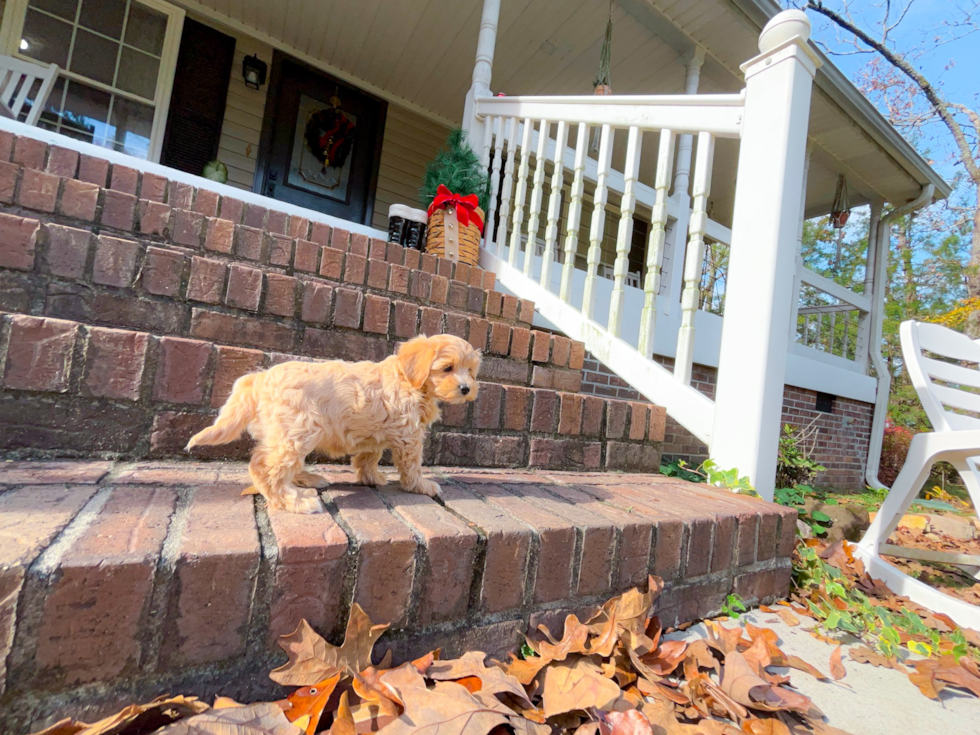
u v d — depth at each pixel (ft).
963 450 7.09
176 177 10.72
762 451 7.30
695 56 18.93
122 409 4.82
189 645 2.78
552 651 3.84
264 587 2.99
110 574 2.56
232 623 2.90
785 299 7.56
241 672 2.94
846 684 4.50
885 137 20.81
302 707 2.84
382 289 8.93
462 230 11.96
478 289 10.03
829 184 27.04
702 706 3.72
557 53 20.26
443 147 24.72
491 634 3.89
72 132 17.33
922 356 8.05
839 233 25.99
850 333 30.89
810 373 19.67
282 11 18.63
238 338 6.24
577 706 3.25
